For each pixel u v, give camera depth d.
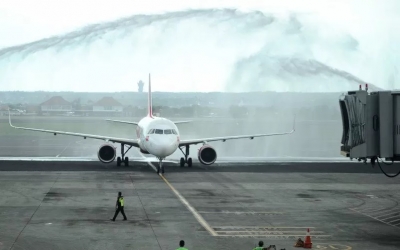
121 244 29.28
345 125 36.38
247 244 29.66
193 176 56.84
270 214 37.75
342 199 44.19
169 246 28.95
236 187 49.69
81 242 29.62
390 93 33.91
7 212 37.38
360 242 30.47
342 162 72.19
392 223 35.44
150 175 57.31
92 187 48.56
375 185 52.03
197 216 36.69
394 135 34.06
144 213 37.53
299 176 57.88
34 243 29.34
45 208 38.88
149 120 63.53
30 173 57.78
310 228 33.69
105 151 64.31
